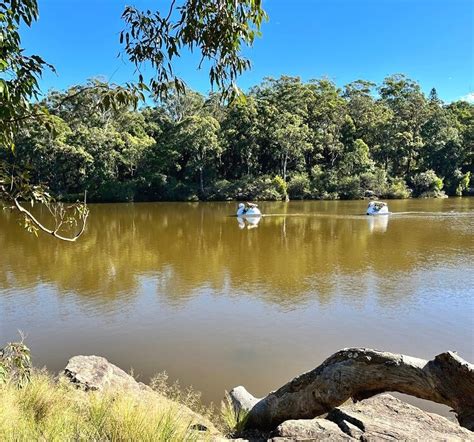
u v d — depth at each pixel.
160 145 45.75
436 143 48.59
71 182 43.69
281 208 32.97
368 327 8.05
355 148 46.75
